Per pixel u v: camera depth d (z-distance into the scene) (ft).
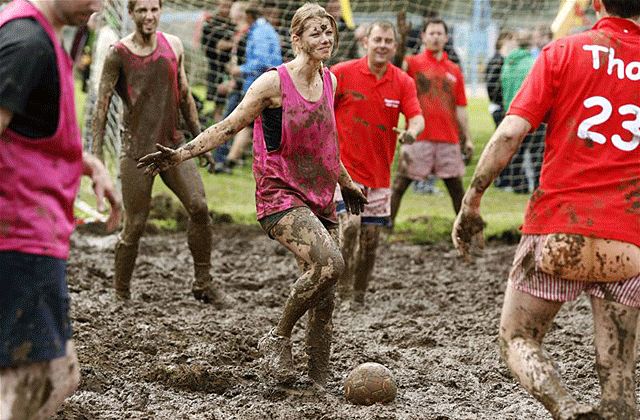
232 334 41.81
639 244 25.35
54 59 21.47
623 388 25.72
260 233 71.36
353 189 34.76
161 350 38.93
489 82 89.66
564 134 26.02
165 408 31.78
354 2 99.71
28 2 21.71
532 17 119.34
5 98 20.68
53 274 21.70
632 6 26.61
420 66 63.21
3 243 21.24
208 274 49.26
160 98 46.29
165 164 31.60
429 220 74.38
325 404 32.19
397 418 30.78
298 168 32.48
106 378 34.37
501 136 26.16
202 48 86.48
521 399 34.04
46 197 21.72
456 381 36.35
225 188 83.35
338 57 89.61
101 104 45.98
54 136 21.72
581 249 25.22
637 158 25.70
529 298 26.22
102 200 22.75
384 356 39.52
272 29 83.71
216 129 31.76
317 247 31.53
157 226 70.44
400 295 54.49
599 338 26.02
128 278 48.57
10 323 21.26
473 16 124.26
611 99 25.90
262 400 32.71
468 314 50.08
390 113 48.29
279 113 32.09
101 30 70.18
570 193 25.58
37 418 22.08
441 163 64.08
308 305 31.89
